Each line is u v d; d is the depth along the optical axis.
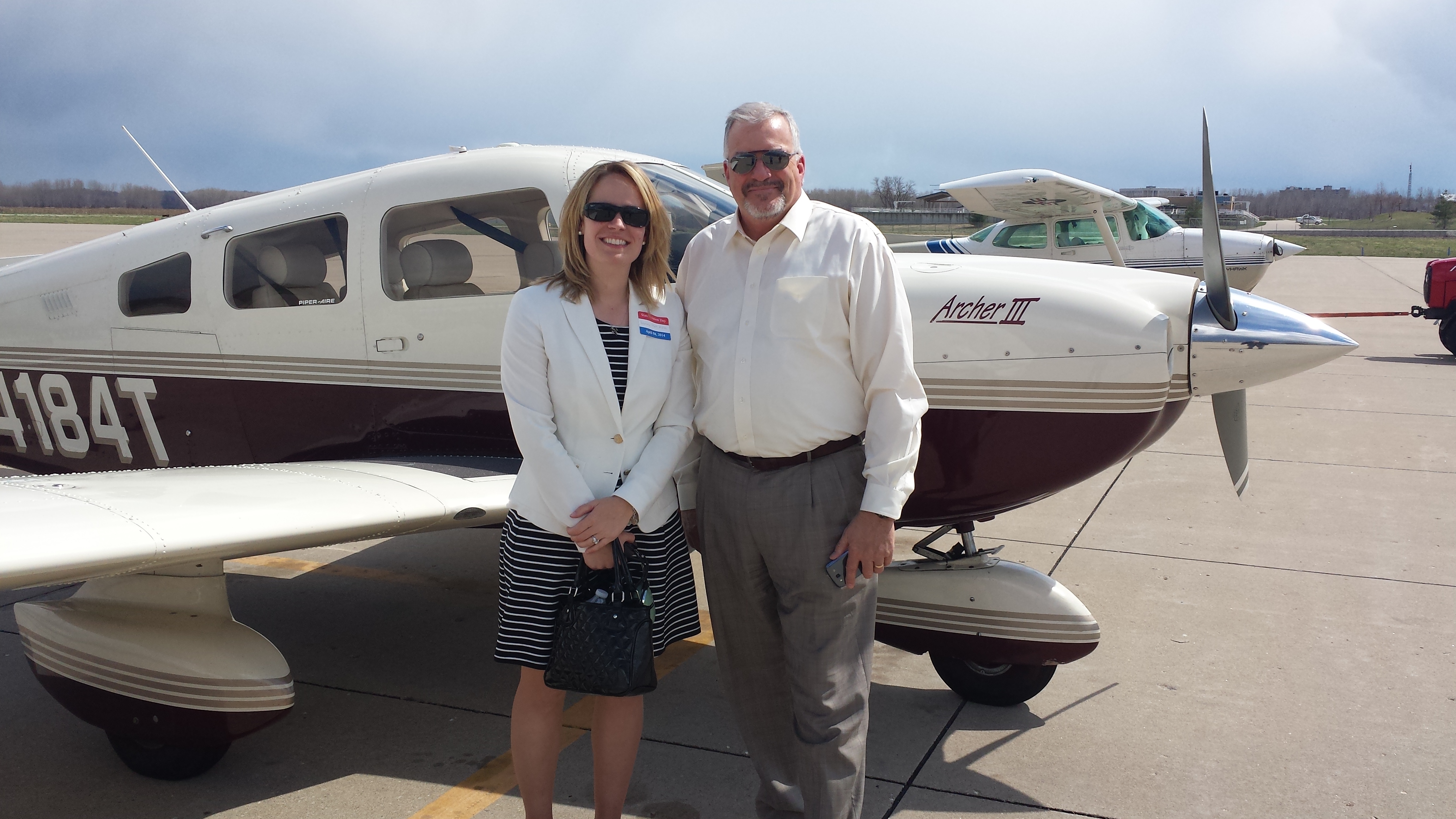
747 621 2.18
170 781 2.70
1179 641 3.49
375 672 3.38
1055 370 2.67
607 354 1.97
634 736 2.12
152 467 3.87
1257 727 2.87
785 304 1.94
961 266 2.96
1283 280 22.53
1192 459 6.26
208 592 2.72
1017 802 2.51
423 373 3.28
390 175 3.35
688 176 3.54
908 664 3.40
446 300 3.22
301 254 3.43
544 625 2.00
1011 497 2.84
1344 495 5.36
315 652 3.56
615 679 1.90
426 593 4.19
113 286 3.78
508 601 2.02
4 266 4.82
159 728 2.60
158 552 2.13
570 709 3.05
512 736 2.12
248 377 3.56
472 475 2.91
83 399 3.93
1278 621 3.65
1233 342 2.73
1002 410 2.72
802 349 1.95
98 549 2.05
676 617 2.12
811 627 2.03
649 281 2.02
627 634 1.91
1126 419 2.65
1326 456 6.25
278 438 3.58
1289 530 4.76
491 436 3.23
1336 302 16.83
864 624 2.06
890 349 1.92
